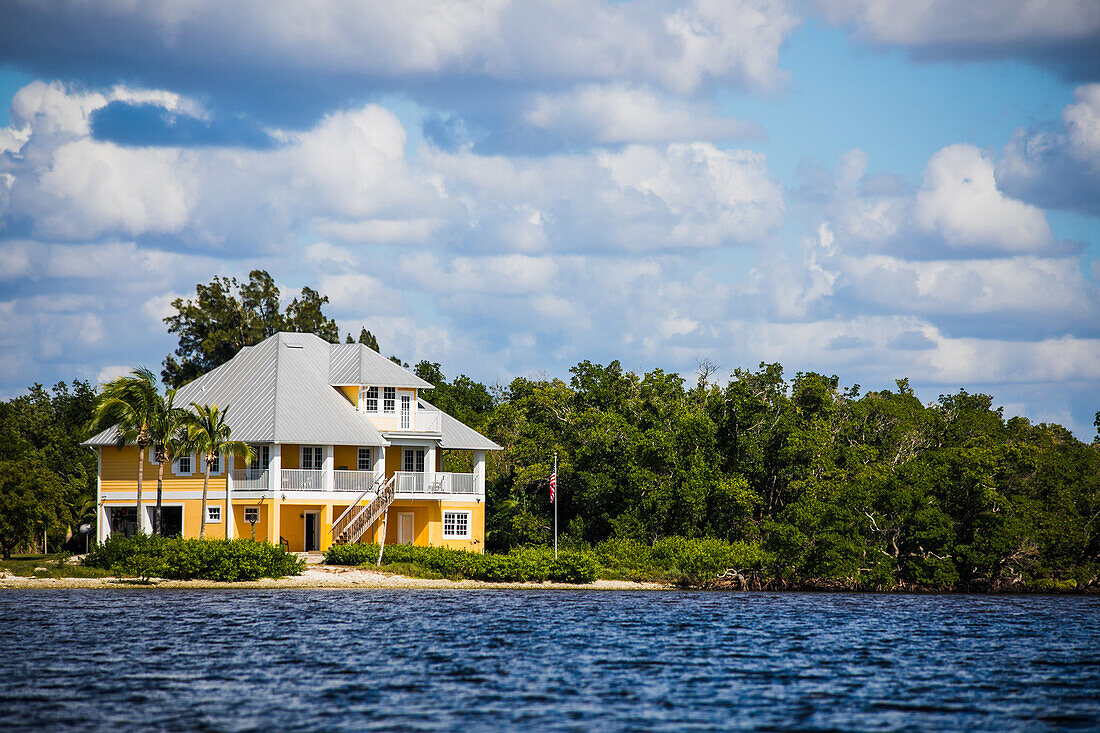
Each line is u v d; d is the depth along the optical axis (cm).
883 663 15875
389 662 15262
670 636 18275
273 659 15312
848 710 12694
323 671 14525
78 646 16062
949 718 12381
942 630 19862
